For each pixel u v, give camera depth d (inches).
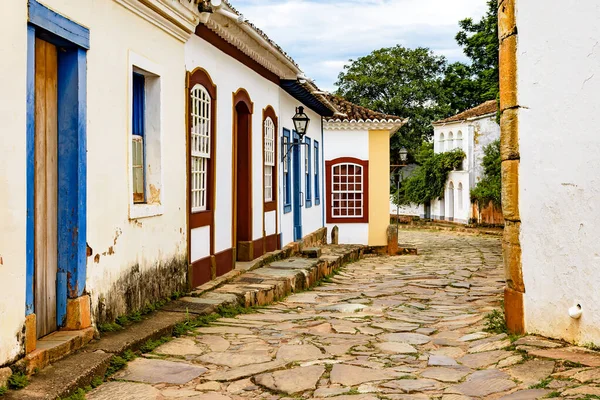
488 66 1631.4
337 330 314.5
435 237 1339.8
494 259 808.3
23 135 193.6
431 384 213.0
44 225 222.2
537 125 254.2
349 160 970.1
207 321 310.0
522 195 264.5
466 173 1540.4
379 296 460.1
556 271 247.4
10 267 186.2
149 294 300.8
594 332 229.9
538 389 194.2
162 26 313.4
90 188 239.8
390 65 1888.5
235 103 457.1
